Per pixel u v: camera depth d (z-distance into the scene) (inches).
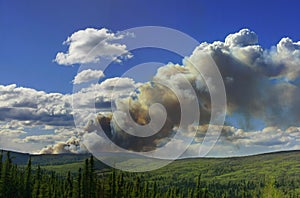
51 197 5054.1
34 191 5093.5
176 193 7642.7
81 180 4854.8
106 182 5064.0
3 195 4862.2
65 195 5177.2
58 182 5649.6
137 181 5880.9
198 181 7445.9
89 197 4805.6
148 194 6392.7
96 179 4918.8
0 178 4911.4
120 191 5206.7
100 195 5000.0
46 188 5044.3
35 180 5369.1
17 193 5123.0
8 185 4950.8
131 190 5738.2
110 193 5034.5
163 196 7219.5
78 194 4803.2
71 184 5334.6
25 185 5226.4
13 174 5290.4
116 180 5255.9
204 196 7721.5
